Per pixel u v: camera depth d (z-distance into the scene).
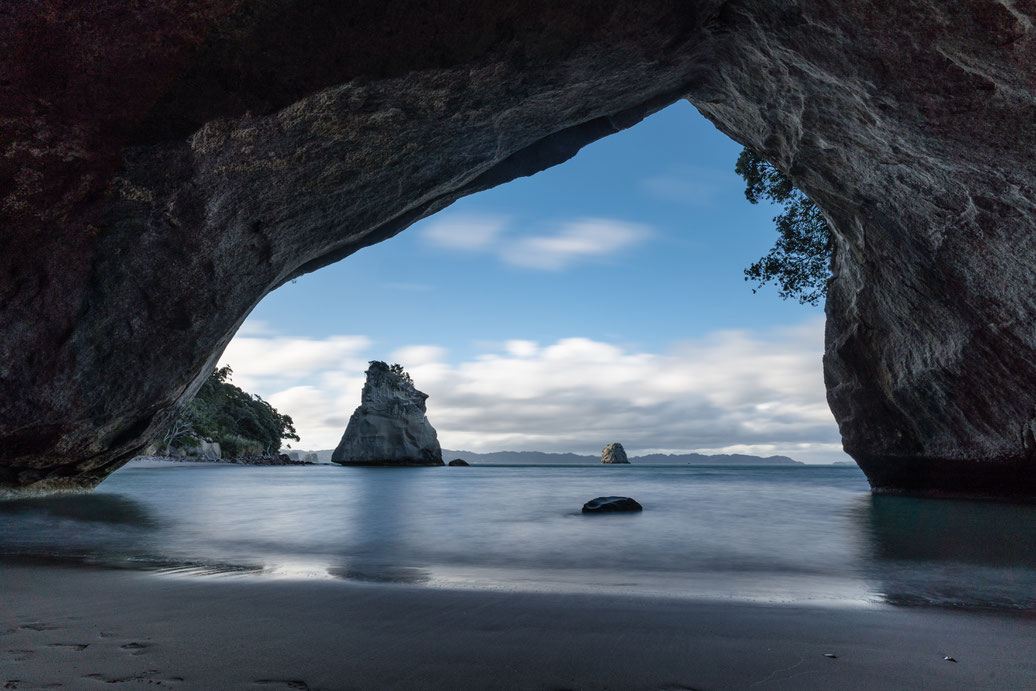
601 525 8.94
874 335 13.49
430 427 68.62
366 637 2.78
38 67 7.04
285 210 9.40
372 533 7.97
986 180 7.89
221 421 67.25
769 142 10.88
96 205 8.22
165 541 6.98
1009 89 6.38
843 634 2.92
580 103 9.70
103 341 9.21
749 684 2.21
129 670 2.25
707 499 14.23
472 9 7.75
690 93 10.98
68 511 10.17
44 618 3.06
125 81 7.36
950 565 5.39
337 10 7.45
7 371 8.85
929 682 2.24
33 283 8.46
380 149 9.20
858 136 8.84
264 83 7.78
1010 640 2.83
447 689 2.12
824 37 7.41
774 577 4.82
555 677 2.27
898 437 13.95
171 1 6.96
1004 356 9.90
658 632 2.93
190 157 8.16
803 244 19.11
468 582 4.41
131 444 11.73
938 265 9.91
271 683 2.14
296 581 4.27
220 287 9.66
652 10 8.14
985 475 11.78
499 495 16.38
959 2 5.87
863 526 8.44
